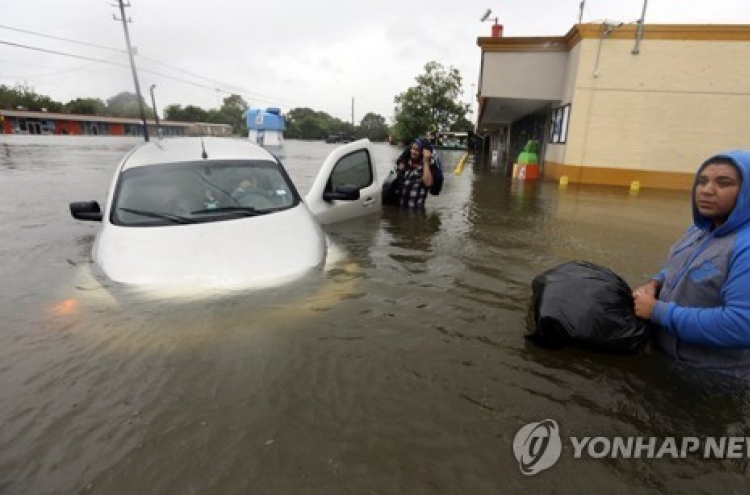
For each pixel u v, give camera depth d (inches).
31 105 3093.0
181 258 129.8
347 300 128.9
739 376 94.2
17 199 331.0
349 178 244.1
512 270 168.4
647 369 99.3
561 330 104.7
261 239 141.1
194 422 79.2
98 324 108.3
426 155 285.3
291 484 66.7
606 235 240.2
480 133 1849.2
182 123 3221.0
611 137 512.4
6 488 65.5
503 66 576.1
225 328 107.7
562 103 567.5
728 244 89.7
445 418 82.4
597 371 98.5
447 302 133.6
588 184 517.0
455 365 99.5
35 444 73.8
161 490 65.4
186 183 162.1
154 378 90.7
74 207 163.5
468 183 513.3
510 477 69.3
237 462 70.7
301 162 799.1
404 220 256.4
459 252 191.9
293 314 115.9
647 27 481.4
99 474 68.1
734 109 478.6
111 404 83.3
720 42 468.1
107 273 127.8
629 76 496.4
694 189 96.9
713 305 93.0
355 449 74.0
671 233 249.3
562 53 560.1
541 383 93.8
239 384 89.6
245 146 197.2
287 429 78.1
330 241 177.5
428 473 69.6
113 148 1141.1
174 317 110.8
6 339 104.5
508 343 110.1
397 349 104.8
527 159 577.3
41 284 139.6
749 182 87.4
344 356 100.8
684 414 85.3
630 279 166.7
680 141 496.4
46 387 87.7
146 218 147.2
